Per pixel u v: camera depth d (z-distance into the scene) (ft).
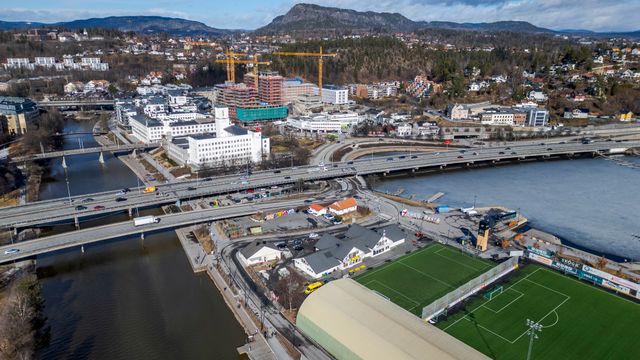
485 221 590.96
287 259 566.77
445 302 452.35
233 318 454.81
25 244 571.69
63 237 595.06
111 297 495.00
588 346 399.44
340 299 414.00
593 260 575.38
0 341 380.58
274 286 496.23
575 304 465.47
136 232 620.90
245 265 550.77
